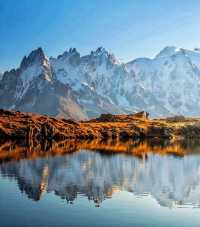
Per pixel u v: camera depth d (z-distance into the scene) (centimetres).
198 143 18312
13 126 18238
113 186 7606
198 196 6881
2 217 5450
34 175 8494
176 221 5441
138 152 13525
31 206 6000
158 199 6631
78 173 8950
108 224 5247
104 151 13538
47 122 19100
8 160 10544
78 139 19362
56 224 5197
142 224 5281
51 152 12675
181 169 9900
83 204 6188
